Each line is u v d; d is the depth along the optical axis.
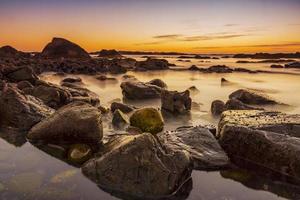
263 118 11.99
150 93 21.23
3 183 8.00
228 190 8.36
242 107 16.64
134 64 56.16
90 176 8.48
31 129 11.48
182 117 16.06
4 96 13.41
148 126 12.81
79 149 9.76
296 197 8.09
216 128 13.00
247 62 78.06
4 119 13.15
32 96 15.47
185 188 8.41
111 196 7.75
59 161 9.55
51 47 72.38
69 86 22.91
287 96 23.66
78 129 10.52
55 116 11.25
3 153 10.04
